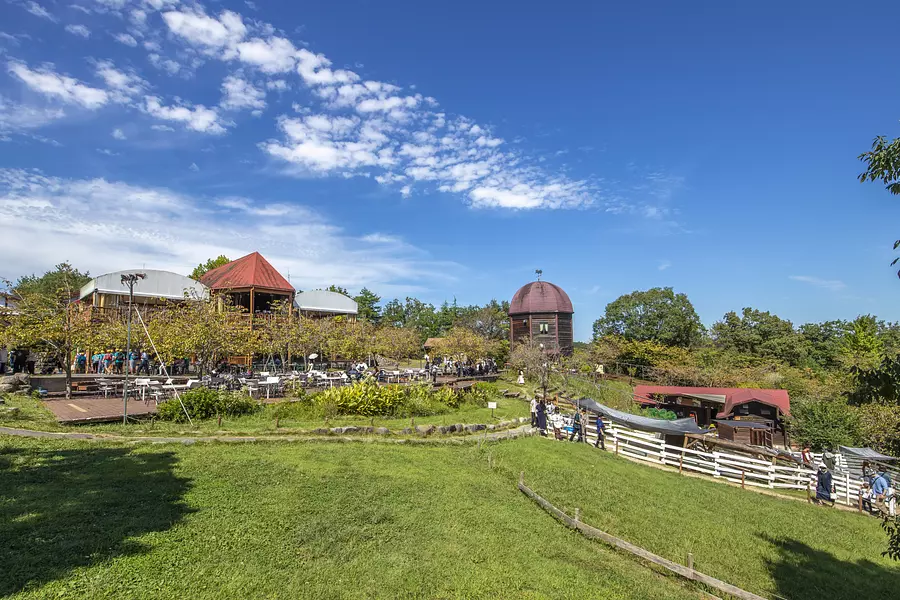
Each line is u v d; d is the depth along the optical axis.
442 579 9.00
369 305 79.69
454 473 15.59
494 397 32.34
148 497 10.82
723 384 44.59
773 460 22.69
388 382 32.31
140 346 27.50
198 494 11.35
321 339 35.47
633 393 39.25
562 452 20.50
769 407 31.75
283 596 7.86
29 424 16.22
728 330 65.06
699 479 19.89
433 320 84.31
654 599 9.27
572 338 53.81
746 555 12.42
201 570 8.21
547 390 37.34
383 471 14.75
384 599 8.18
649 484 17.69
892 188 7.08
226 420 18.98
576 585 9.40
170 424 17.84
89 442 14.79
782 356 59.06
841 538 14.71
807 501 18.73
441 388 28.62
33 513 9.46
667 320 61.50
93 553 8.22
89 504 10.12
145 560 8.23
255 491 11.97
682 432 23.23
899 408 29.42
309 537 9.95
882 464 24.62
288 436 17.59
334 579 8.56
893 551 8.02
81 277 49.25
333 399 22.05
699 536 13.26
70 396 22.25
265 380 25.31
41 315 23.22
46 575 7.43
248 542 9.41
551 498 14.68
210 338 27.08
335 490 12.66
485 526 11.75
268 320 36.38
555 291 53.59
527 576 9.48
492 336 73.50
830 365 57.84
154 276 37.75
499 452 19.27
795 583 11.14
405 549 10.00
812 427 31.53
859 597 10.84
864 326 56.72
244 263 43.22
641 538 12.59
